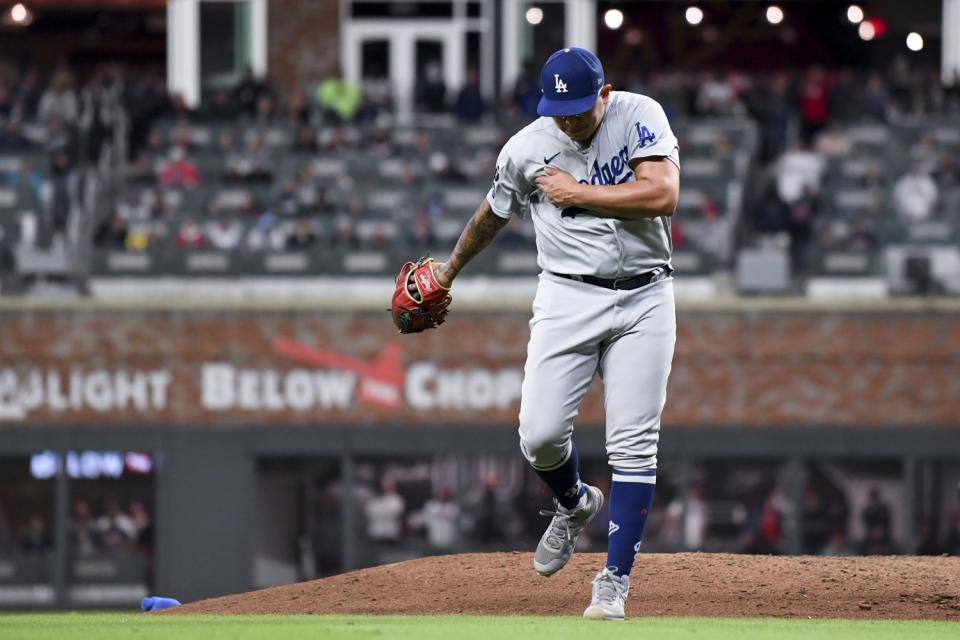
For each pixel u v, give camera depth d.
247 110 95.56
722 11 116.50
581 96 20.83
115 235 83.31
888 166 90.94
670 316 22.14
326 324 78.56
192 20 106.62
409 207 85.94
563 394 22.08
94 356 78.56
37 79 108.56
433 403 78.50
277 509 78.88
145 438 78.56
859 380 77.62
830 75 102.06
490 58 108.25
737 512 78.00
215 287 81.00
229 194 87.06
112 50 115.88
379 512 78.88
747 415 77.75
